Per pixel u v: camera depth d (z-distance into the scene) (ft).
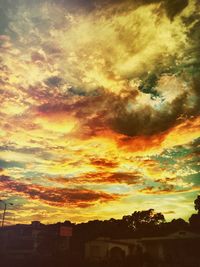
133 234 126.52
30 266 80.23
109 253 93.15
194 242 87.45
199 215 153.79
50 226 139.74
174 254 86.74
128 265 79.20
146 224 170.30
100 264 80.38
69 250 121.49
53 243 126.41
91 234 143.43
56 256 95.09
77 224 169.07
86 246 96.12
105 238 97.60
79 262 83.15
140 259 79.87
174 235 89.92
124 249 92.84
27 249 124.36
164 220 170.91
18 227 134.82
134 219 173.99
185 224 159.84
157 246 90.27
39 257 95.30
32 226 137.90
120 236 119.24
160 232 112.06
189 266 72.54
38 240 127.34
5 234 131.03
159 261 79.77
